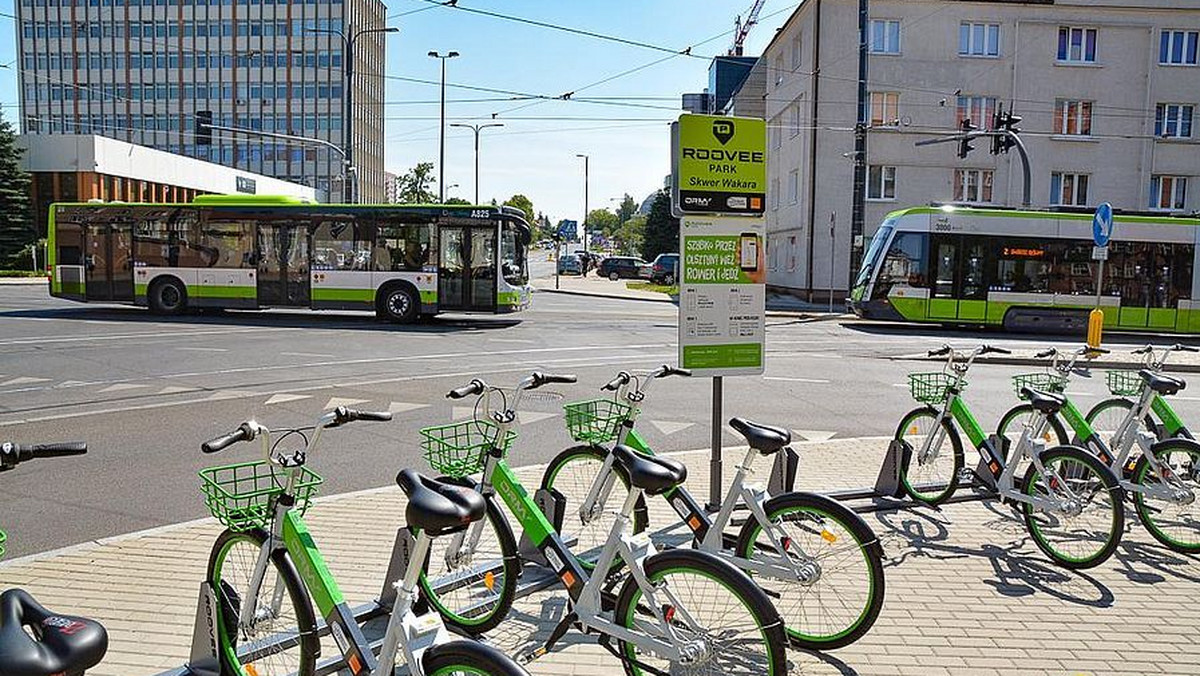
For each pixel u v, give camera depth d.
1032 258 24.22
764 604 3.53
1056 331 24.38
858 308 24.88
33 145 48.53
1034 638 4.61
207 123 29.55
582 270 67.06
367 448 8.90
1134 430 6.39
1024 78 35.16
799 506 4.45
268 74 99.69
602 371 14.48
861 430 10.32
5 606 2.56
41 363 14.29
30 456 2.98
